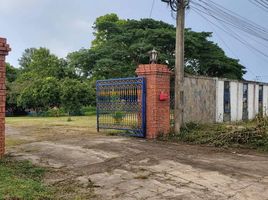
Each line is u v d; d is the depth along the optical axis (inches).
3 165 251.8
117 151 318.0
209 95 533.6
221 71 1208.8
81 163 267.4
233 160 287.9
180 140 395.5
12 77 2103.8
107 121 468.8
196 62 1167.6
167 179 223.5
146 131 417.1
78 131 501.0
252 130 375.2
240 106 625.6
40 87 1288.1
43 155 296.7
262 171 250.1
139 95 423.2
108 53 1070.4
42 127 587.5
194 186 208.7
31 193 185.2
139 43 1009.5
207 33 1206.9
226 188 205.6
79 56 1109.7
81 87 1226.0
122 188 203.0
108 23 1147.9
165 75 423.8
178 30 422.0
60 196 185.5
